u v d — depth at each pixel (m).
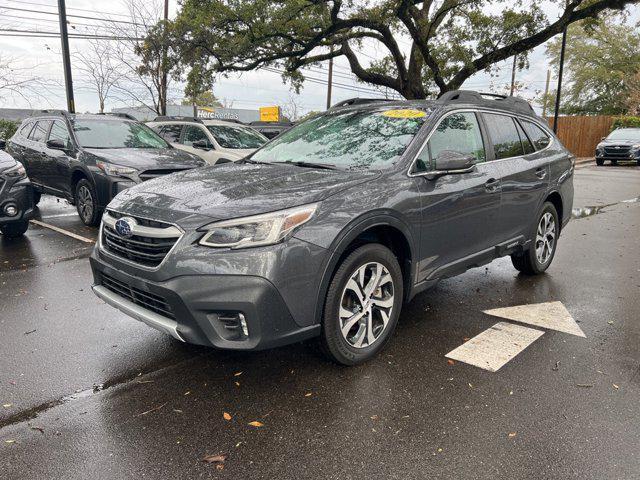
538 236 5.43
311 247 2.96
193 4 16.48
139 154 7.88
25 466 2.45
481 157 4.44
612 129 28.52
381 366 3.47
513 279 5.54
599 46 43.44
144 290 3.05
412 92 18.59
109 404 3.01
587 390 3.17
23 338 3.91
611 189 14.05
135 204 3.33
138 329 4.09
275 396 3.09
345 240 3.11
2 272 5.64
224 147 10.03
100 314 4.41
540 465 2.46
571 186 5.88
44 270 5.72
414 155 3.74
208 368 3.45
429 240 3.77
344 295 3.30
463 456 2.53
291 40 17.16
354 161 3.87
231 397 3.08
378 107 4.48
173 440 2.66
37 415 2.88
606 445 2.61
